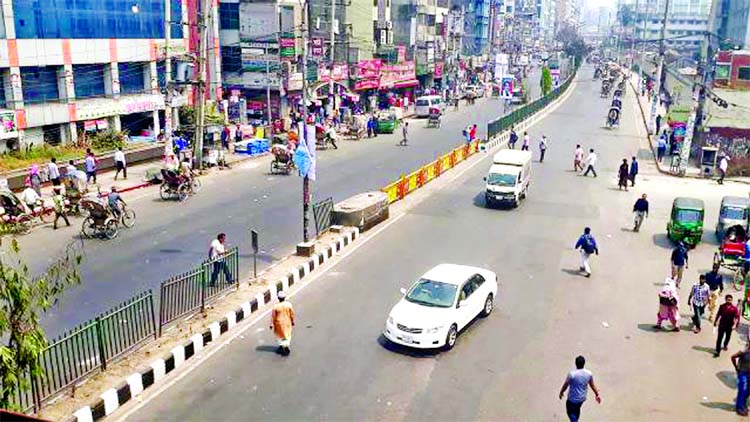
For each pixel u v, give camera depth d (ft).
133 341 47.37
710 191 115.85
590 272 70.79
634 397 44.88
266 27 166.81
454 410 42.19
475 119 214.28
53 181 96.53
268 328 54.03
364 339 52.54
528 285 66.64
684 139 129.70
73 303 56.90
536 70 526.57
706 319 59.31
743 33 316.81
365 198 89.66
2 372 31.71
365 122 174.81
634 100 289.12
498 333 54.70
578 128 197.88
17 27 114.52
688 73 262.26
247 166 124.67
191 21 158.10
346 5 203.72
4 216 76.74
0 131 111.04
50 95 124.16
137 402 41.88
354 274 68.39
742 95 136.56
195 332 50.72
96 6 131.13
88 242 74.74
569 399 39.47
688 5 594.24
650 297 64.44
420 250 77.66
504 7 524.11
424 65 276.82
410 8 266.16
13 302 33.47
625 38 509.76
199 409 41.29
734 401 44.80
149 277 63.82
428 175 118.52
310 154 69.31
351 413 41.37
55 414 38.34
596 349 52.16
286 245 75.61
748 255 68.59
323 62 186.80
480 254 76.69
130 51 141.28
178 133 135.74
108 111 135.23
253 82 169.37
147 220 84.79
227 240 76.64
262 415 40.81
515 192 98.68
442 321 50.47
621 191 114.62
